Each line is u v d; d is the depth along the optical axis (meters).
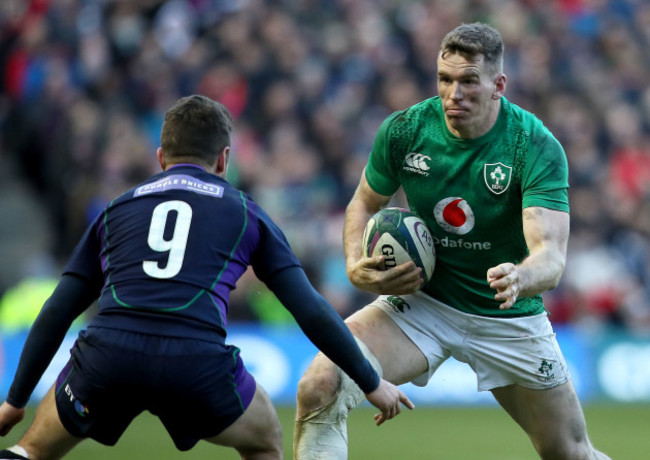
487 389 18.86
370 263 17.56
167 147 15.87
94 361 14.40
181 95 52.47
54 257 49.75
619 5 65.44
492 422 38.88
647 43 64.81
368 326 18.33
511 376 18.62
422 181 18.11
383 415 15.76
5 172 52.66
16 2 54.44
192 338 14.37
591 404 45.78
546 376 18.41
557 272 16.80
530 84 57.97
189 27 56.44
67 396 14.68
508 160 17.55
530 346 18.41
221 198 15.23
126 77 52.97
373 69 55.47
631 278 50.50
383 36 57.53
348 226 19.00
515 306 18.33
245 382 14.96
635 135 57.31
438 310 18.61
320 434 17.12
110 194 46.66
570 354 46.00
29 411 37.25
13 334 40.97
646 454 30.59
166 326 14.35
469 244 18.06
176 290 14.52
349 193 49.53
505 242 18.09
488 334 18.47
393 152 18.39
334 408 17.19
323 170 50.47
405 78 55.53
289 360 43.19
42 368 15.05
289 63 53.66
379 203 19.25
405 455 30.12
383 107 54.22
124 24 54.84
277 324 44.31
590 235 50.81
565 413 18.61
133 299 14.50
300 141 51.00
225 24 55.41
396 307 18.62
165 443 31.55
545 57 59.50
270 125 51.41
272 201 47.69
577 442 18.70
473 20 59.88
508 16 60.22
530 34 60.94
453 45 16.97
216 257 14.84
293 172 49.03
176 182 15.31
